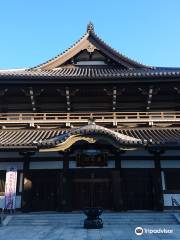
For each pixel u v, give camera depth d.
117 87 22.95
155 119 22.84
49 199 20.83
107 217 17.84
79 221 17.48
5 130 23.30
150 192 20.94
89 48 27.92
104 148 21.02
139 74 21.95
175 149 20.39
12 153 21.38
